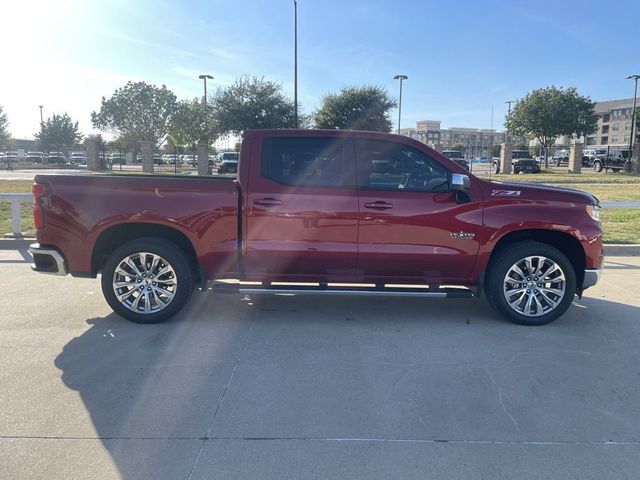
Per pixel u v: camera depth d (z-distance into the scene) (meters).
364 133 5.29
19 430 3.27
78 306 5.88
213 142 45.88
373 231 5.19
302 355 4.52
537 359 4.48
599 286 7.03
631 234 10.79
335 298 6.32
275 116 37.75
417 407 3.62
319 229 5.20
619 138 102.38
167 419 3.43
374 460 3.00
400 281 5.38
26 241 9.34
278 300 6.21
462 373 4.18
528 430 3.34
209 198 5.16
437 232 5.21
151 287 5.26
